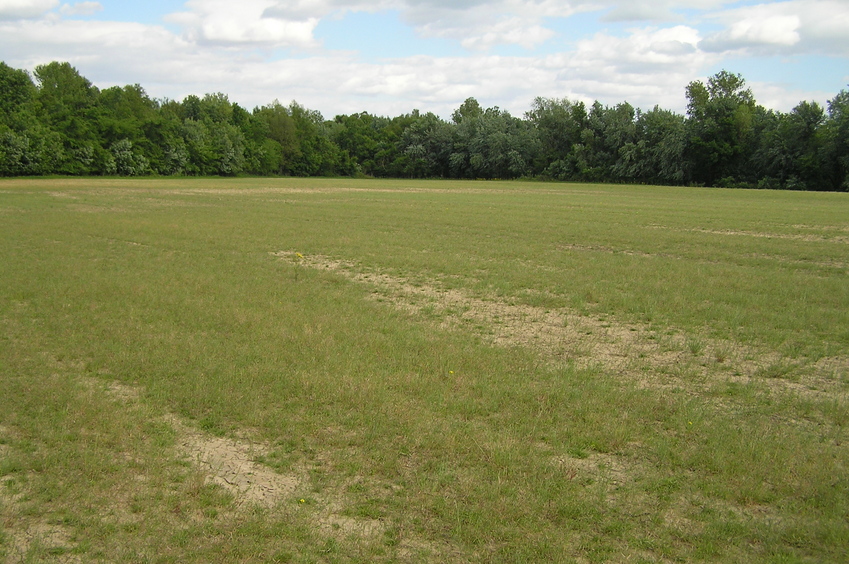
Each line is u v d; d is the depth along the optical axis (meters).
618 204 52.72
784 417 8.77
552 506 6.28
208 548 5.66
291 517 6.11
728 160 102.38
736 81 112.56
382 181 115.44
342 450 7.46
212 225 31.38
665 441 7.74
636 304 15.37
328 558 5.55
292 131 139.62
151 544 5.72
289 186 81.94
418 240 27.28
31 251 22.61
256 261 21.00
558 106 124.69
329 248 24.53
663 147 104.31
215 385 9.41
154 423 8.23
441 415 8.48
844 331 13.09
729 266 21.66
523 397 9.09
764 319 14.08
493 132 129.75
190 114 142.38
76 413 8.45
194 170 117.06
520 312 14.91
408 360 10.64
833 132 88.75
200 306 14.37
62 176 95.69
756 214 42.84
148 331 12.31
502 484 6.63
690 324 13.70
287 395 9.07
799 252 25.00
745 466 7.06
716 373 10.64
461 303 15.81
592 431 8.02
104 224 31.02
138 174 106.56
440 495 6.46
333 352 10.98
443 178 137.00
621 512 6.27
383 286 17.84
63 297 15.20
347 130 147.12
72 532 5.95
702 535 5.88
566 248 25.84
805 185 92.31
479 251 24.38
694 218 39.44
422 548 5.69
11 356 10.84
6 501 6.45
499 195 66.31
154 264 20.00
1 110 92.88
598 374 10.41
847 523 6.05
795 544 5.78
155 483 6.75
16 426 8.20
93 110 103.88
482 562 5.48
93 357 10.80
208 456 7.42
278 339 11.79
